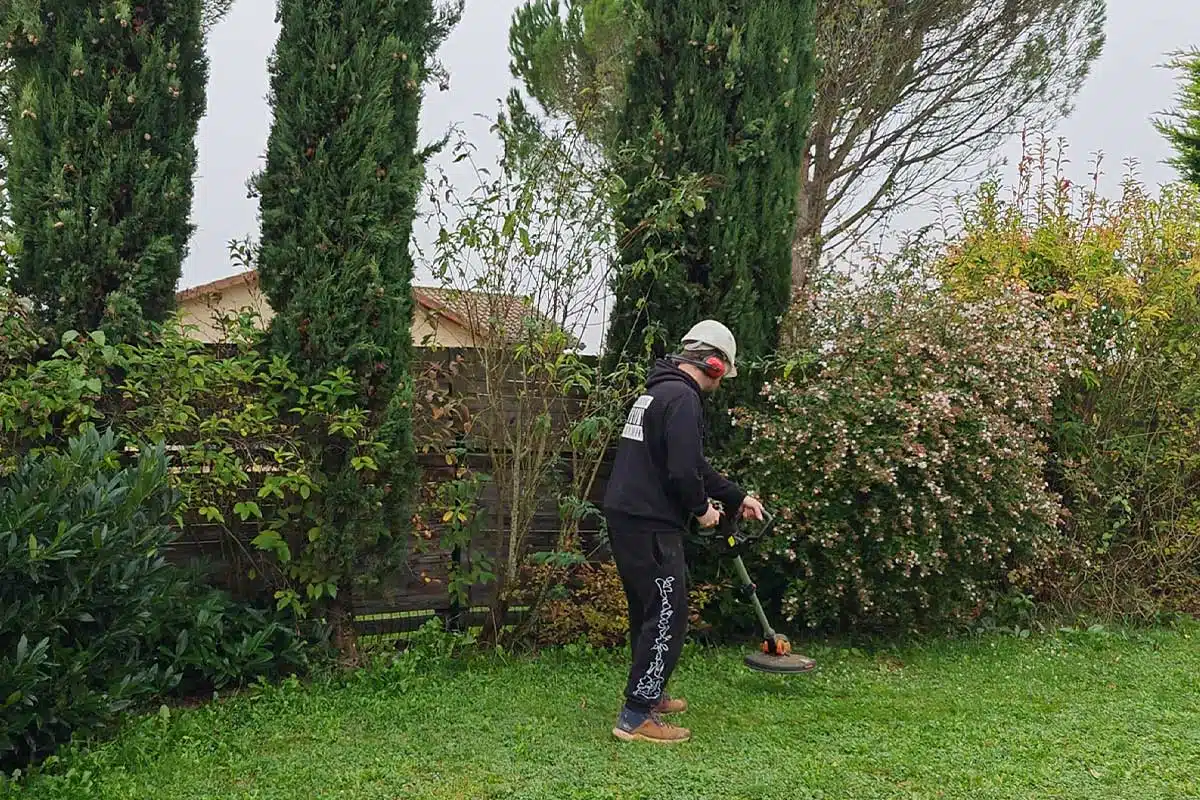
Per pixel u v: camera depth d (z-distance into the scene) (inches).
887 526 217.3
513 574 209.2
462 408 207.9
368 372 192.7
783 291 237.6
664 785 137.3
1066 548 259.6
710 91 227.1
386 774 140.1
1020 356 237.0
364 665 194.2
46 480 143.8
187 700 177.2
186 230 192.7
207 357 180.7
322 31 192.2
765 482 221.8
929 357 232.8
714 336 167.3
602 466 230.1
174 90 186.4
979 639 236.7
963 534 221.3
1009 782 141.3
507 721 165.6
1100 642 238.4
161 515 160.7
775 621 233.6
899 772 144.6
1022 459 229.3
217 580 194.2
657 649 156.4
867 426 217.0
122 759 142.9
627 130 232.8
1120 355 273.3
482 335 206.8
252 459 188.1
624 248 221.3
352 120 190.2
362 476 194.4
